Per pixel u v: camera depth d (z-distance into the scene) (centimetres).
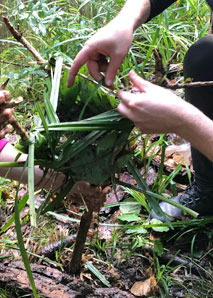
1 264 154
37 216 127
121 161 125
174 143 218
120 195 193
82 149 119
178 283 157
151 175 200
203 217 180
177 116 106
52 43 257
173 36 253
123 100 108
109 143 120
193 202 179
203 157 162
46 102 125
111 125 117
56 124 116
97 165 123
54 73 131
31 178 113
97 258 167
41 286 146
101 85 129
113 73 127
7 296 146
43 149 122
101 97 130
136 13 142
